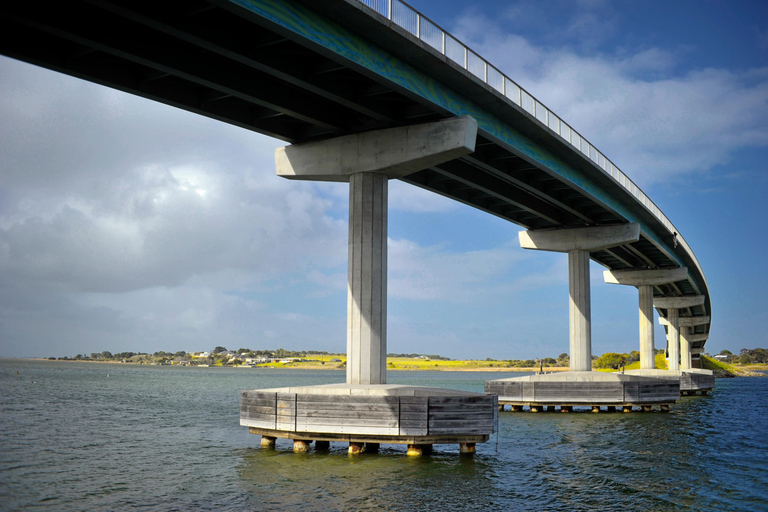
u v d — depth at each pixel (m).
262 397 26.41
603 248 51.38
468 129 26.95
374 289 27.84
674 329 98.88
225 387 94.75
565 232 52.06
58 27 19.08
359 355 27.34
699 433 35.47
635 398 47.00
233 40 21.30
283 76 23.42
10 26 20.56
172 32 19.77
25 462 25.50
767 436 34.72
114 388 86.19
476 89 29.11
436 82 27.78
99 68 22.94
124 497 18.98
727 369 198.25
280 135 30.02
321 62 23.94
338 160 29.72
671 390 48.88
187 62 22.67
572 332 51.19
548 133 35.22
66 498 18.97
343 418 24.66
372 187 28.83
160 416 45.78
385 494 18.81
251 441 31.09
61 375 136.75
